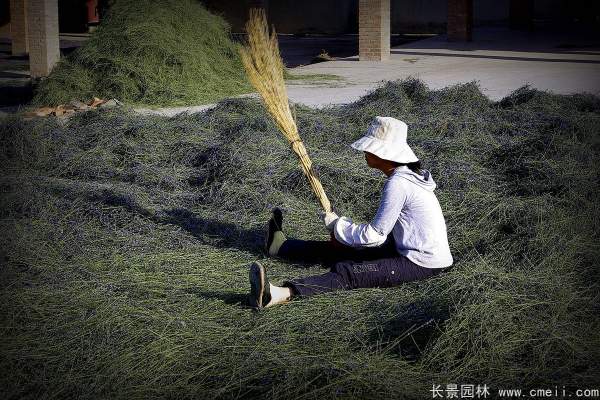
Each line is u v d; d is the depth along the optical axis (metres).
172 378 3.72
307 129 7.88
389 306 4.35
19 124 7.85
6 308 4.36
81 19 31.09
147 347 3.96
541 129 7.83
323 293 4.51
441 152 7.32
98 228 5.75
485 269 4.62
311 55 22.47
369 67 17.11
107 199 6.23
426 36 29.06
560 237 5.02
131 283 4.76
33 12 15.46
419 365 3.76
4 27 29.62
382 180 6.45
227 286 4.76
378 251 4.70
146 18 12.55
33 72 15.70
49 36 15.57
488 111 8.75
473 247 5.24
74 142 7.91
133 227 5.77
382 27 18.52
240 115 8.73
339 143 7.61
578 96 9.53
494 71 15.81
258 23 4.92
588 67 16.23
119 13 12.64
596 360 3.73
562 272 4.60
